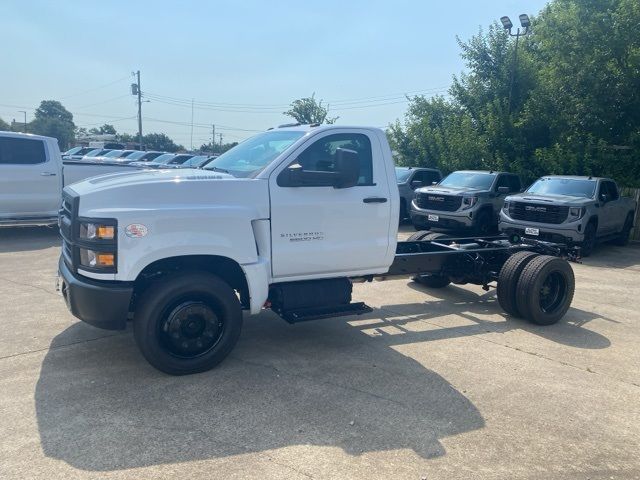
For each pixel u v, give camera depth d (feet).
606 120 59.26
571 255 25.66
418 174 57.47
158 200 14.93
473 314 23.35
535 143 66.85
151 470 11.03
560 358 18.26
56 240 38.96
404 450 12.12
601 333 21.33
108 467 11.09
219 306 15.74
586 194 41.96
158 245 14.61
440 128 79.46
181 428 12.71
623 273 34.96
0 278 26.91
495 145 69.15
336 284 17.80
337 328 20.65
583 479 11.33
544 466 11.74
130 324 19.93
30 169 38.42
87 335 18.83
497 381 16.10
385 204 18.35
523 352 18.72
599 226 41.32
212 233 15.24
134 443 12.01
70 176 40.55
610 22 58.59
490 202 47.34
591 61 58.75
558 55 62.28
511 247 24.61
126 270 14.34
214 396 14.42
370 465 11.48
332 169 17.57
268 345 18.51
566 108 62.59
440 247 25.52
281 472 11.10
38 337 18.54
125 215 14.29
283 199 16.48
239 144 20.06
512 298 22.02
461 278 24.18
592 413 14.28
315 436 12.55
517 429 13.28
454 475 11.25
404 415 13.73
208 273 15.61
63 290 15.69
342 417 13.51
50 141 39.58
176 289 14.98
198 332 15.62
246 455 11.68
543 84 64.95
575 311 24.59
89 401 13.94
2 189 37.50
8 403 13.74
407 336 19.98
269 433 12.61
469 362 17.54
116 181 15.56
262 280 16.11
